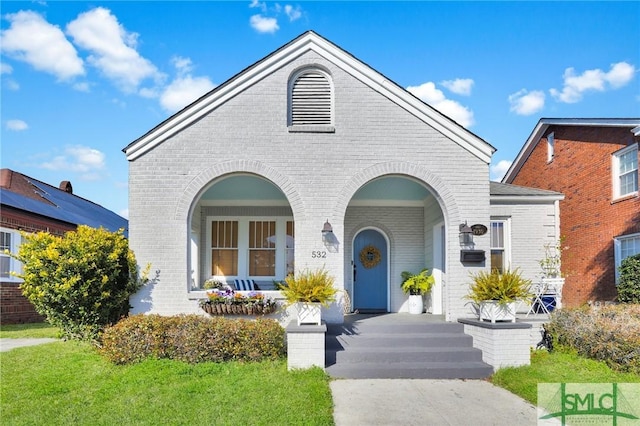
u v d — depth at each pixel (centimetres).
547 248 1351
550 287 1297
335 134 1048
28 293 966
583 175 1579
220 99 1045
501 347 870
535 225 1363
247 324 900
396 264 1340
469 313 1028
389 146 1049
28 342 1159
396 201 1330
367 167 1043
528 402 710
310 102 1061
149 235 1017
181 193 1027
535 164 1917
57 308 973
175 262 1015
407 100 1055
